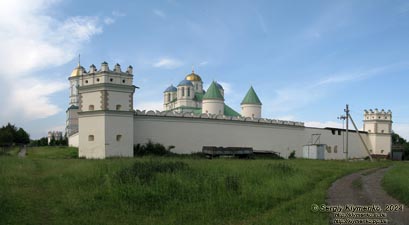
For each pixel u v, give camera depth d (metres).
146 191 17.64
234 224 14.59
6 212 14.67
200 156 53.56
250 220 15.09
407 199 17.97
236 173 23.61
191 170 22.69
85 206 16.12
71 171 23.70
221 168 25.47
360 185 24.78
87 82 49.78
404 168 39.25
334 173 32.38
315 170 33.25
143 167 21.86
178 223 14.61
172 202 17.20
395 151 91.12
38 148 78.75
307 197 19.06
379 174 33.34
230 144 60.78
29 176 23.30
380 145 88.88
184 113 56.25
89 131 48.88
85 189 18.62
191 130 56.62
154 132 53.22
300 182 22.97
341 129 80.38
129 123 49.50
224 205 17.09
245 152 55.72
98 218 14.83
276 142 67.44
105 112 47.75
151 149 51.62
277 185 21.27
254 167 27.39
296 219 14.48
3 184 20.23
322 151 67.88
